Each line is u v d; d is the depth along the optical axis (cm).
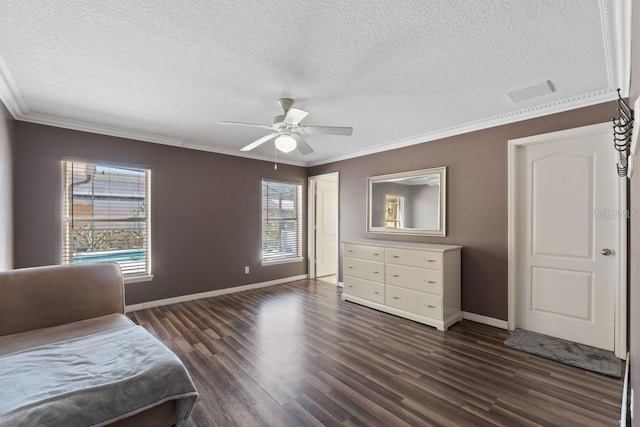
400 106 294
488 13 161
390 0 151
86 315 238
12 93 257
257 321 342
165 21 167
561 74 228
